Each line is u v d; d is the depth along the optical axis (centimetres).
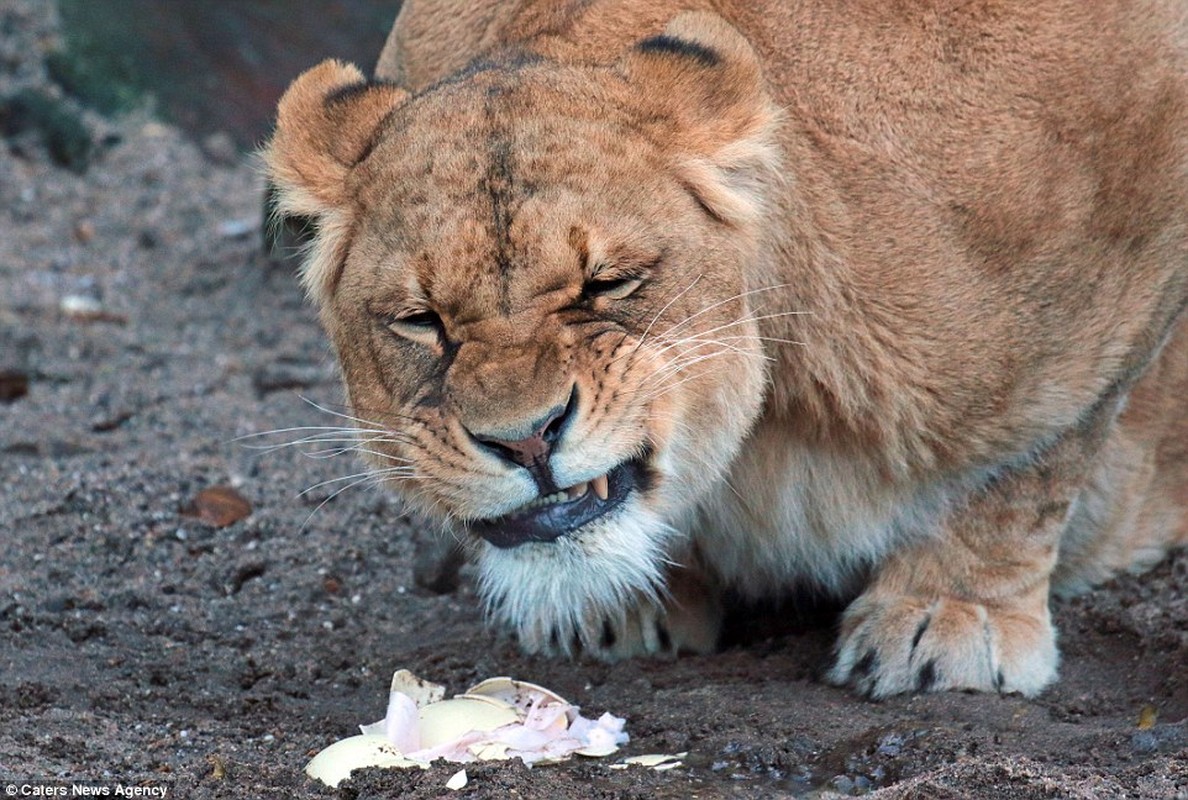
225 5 2138
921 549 975
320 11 2127
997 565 966
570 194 812
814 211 886
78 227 1888
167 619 1078
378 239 841
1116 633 1005
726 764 834
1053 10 906
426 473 830
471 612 1095
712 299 850
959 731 839
